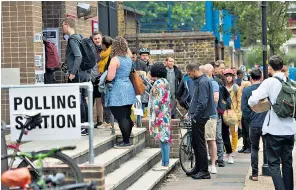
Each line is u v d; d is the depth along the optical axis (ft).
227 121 58.95
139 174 47.39
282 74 40.55
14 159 32.76
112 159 44.14
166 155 50.72
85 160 42.11
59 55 57.31
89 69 49.88
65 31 49.08
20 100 34.71
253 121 49.26
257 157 50.39
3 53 50.78
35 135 34.78
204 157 51.29
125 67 47.26
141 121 56.80
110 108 48.14
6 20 50.65
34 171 32.65
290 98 39.81
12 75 50.37
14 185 25.13
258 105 40.73
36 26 51.03
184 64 96.73
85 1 62.44
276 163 40.60
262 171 53.26
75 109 34.73
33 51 50.60
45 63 52.65
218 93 54.70
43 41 52.75
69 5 57.82
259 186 48.39
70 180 32.89
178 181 50.85
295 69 108.27
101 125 54.49
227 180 51.11
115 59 47.01
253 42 120.16
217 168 57.57
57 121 34.73
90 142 35.53
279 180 40.34
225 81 63.62
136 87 48.16
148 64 65.92
